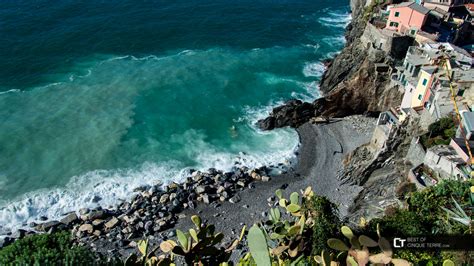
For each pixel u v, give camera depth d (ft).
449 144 157.07
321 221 67.87
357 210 176.55
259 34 360.48
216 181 209.56
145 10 383.86
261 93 284.61
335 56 331.16
